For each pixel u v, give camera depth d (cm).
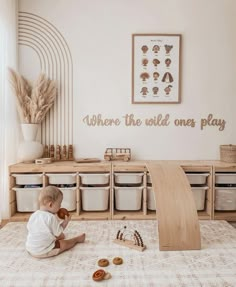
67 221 179
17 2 270
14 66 262
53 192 170
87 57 277
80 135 279
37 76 276
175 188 194
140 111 279
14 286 131
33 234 160
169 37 275
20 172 243
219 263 154
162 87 277
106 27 275
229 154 257
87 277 139
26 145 255
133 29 276
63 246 167
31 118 262
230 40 277
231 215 247
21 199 245
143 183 246
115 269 147
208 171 246
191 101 280
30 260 157
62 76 277
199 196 250
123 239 183
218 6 276
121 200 248
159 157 280
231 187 250
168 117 280
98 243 181
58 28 274
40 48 275
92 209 249
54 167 242
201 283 134
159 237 172
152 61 276
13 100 260
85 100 278
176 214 180
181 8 276
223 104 278
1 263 154
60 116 278
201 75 279
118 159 269
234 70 278
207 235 195
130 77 277
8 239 188
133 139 280
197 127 279
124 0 275
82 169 243
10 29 256
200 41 277
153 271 145
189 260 157
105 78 277
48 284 133
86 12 274
